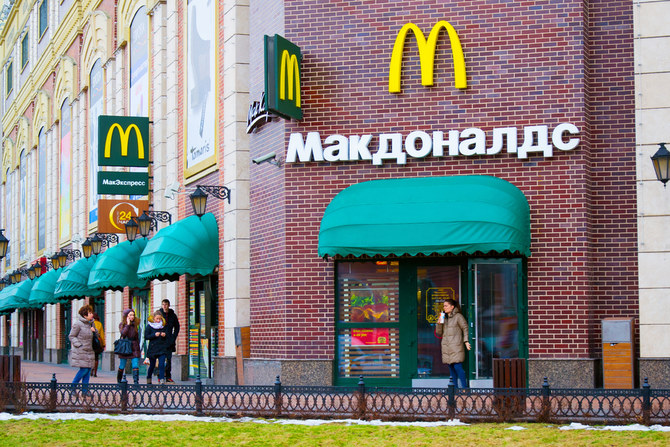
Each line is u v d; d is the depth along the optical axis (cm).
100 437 1274
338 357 1756
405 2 1748
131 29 2998
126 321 2017
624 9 1694
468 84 1708
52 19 4488
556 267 1642
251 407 1411
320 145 1759
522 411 1291
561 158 1658
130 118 2611
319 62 1781
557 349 1628
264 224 1872
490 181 1641
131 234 2427
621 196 1673
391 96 1744
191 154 2375
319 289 1759
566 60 1670
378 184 1689
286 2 1806
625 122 1681
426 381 1716
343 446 1170
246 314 2000
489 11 1708
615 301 1659
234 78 2048
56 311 4112
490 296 1683
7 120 5906
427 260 1738
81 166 3747
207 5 2266
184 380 2417
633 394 1248
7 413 1489
